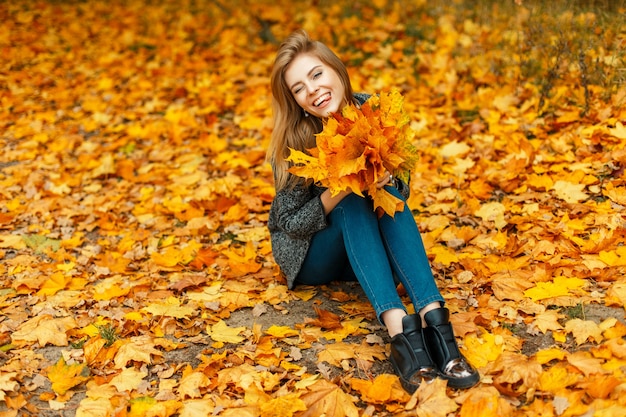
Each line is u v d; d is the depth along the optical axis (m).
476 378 2.20
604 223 3.07
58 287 3.15
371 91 5.32
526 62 4.84
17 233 3.86
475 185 3.66
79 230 3.88
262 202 4.01
